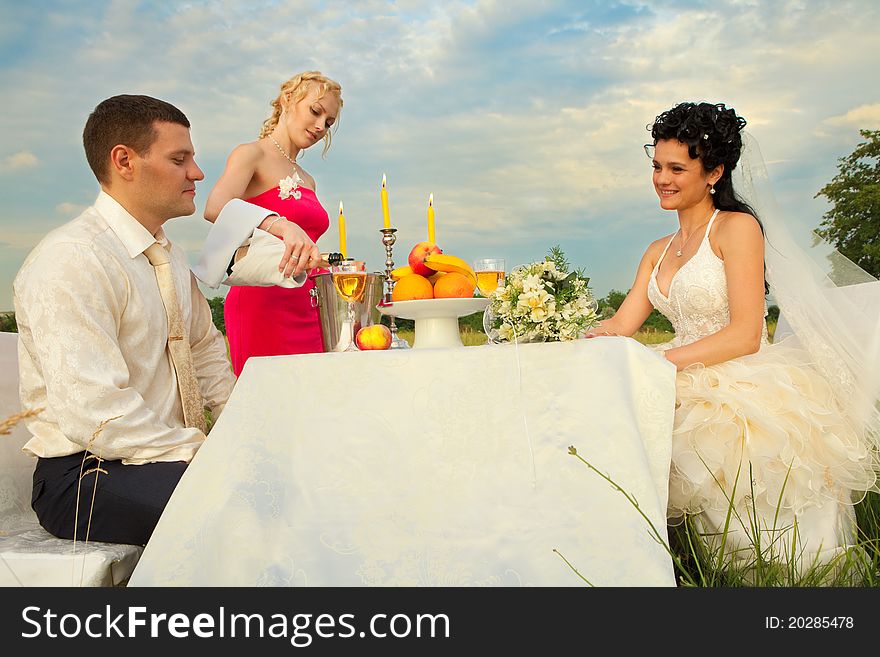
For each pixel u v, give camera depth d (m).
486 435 2.08
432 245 2.56
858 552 2.29
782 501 2.42
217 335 3.12
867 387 2.62
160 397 2.62
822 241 3.07
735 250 2.79
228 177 3.71
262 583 1.96
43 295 2.32
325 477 2.10
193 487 2.11
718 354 2.65
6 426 1.57
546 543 1.92
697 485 2.37
